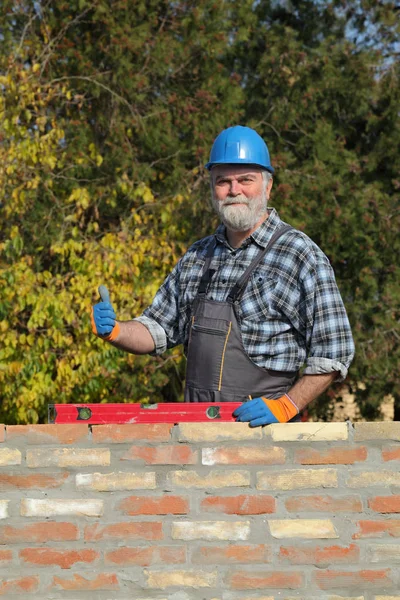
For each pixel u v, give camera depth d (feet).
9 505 14.26
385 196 40.06
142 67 39.29
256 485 14.47
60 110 40.11
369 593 14.38
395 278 40.11
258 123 40.81
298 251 15.46
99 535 14.29
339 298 15.37
